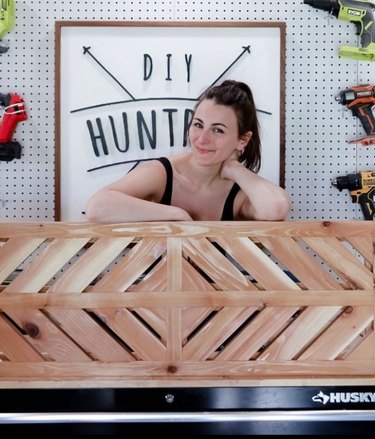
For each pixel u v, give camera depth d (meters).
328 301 1.51
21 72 1.97
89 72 1.96
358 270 1.53
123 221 1.69
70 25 1.94
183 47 1.95
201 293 1.51
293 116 1.98
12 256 1.53
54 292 1.52
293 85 1.98
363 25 1.93
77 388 1.52
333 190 1.98
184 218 1.68
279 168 1.95
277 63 1.95
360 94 1.91
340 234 1.53
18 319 1.52
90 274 1.52
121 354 1.52
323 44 1.97
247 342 1.52
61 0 1.97
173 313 1.51
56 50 1.94
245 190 1.80
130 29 1.96
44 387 1.51
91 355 1.57
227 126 1.89
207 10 1.97
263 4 1.97
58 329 1.52
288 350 1.52
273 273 1.53
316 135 1.98
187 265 1.52
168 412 1.52
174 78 1.96
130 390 1.52
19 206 1.98
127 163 1.97
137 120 1.96
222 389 1.52
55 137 1.95
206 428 1.52
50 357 1.56
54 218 1.97
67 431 1.51
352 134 1.98
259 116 1.95
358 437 1.53
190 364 1.51
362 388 1.52
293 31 1.98
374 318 1.52
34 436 1.51
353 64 1.98
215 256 1.52
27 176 1.98
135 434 1.52
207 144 1.89
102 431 1.52
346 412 1.52
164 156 1.96
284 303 1.51
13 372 1.52
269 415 1.51
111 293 1.51
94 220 1.70
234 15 1.97
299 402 1.52
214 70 1.96
